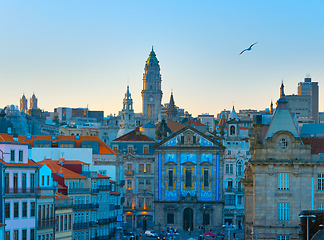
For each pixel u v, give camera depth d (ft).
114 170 620.90
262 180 443.73
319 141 454.81
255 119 453.99
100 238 538.47
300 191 442.50
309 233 388.98
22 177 384.47
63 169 504.43
